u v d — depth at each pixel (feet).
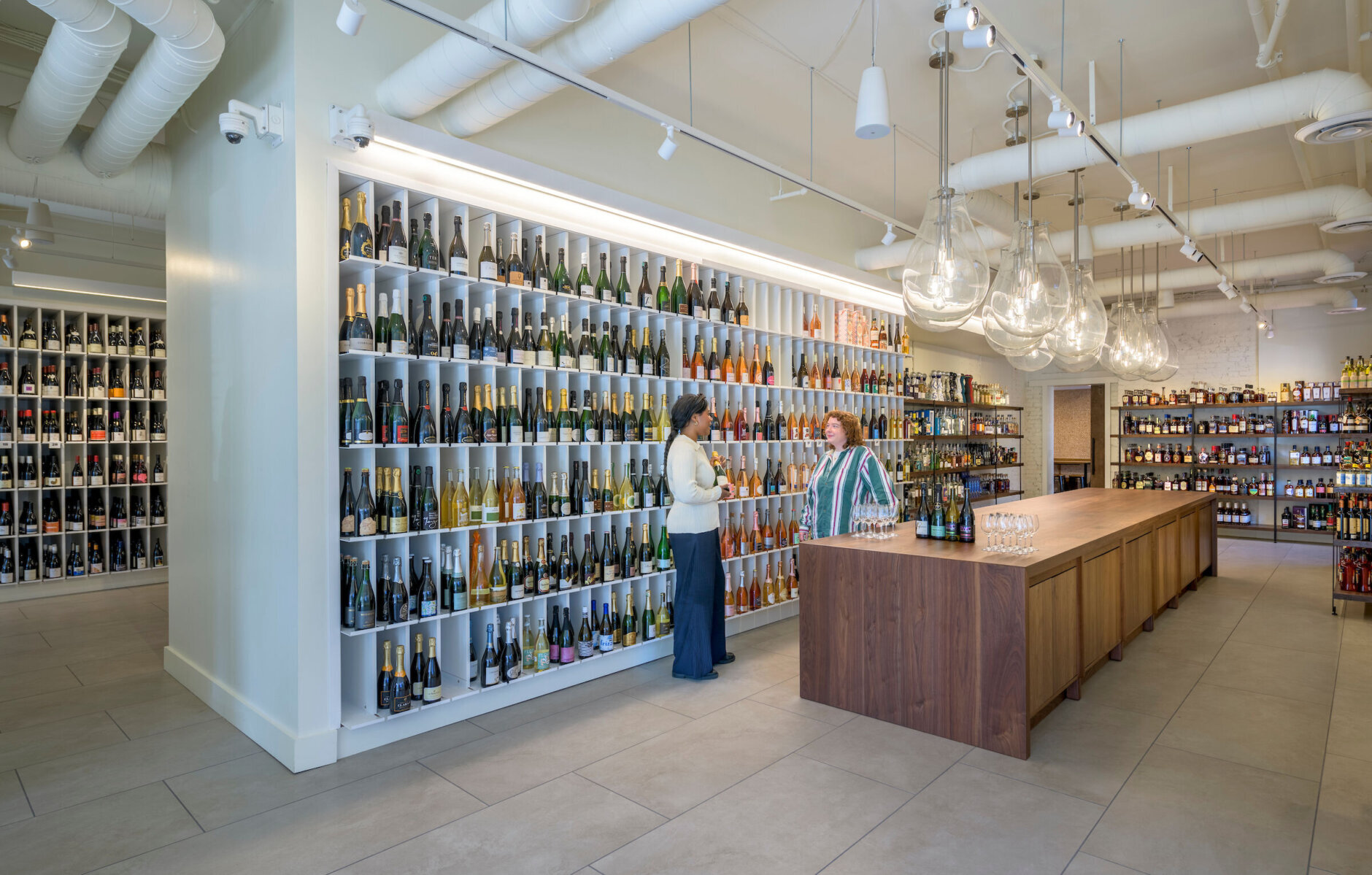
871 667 11.05
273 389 10.07
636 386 14.44
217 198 11.78
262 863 7.30
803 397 18.84
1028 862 7.17
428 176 10.90
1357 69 12.59
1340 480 17.40
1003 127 15.74
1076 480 42.78
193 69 9.70
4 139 12.90
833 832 7.75
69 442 21.66
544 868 7.13
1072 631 11.39
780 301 18.15
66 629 17.21
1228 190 19.48
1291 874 6.92
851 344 20.15
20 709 11.79
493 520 11.46
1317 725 10.61
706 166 16.11
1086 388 46.50
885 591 10.87
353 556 10.47
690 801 8.46
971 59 12.86
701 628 12.94
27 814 8.34
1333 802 8.34
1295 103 11.25
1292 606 18.20
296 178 9.59
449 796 8.65
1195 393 32.86
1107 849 7.39
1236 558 25.93
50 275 20.39
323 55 9.90
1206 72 13.47
